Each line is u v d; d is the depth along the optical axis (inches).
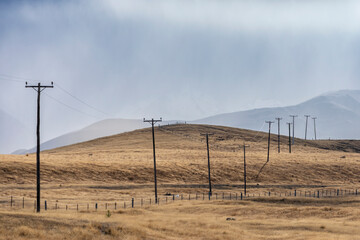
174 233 2128.4
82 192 4773.6
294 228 2455.7
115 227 1994.3
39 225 1813.5
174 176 6550.2
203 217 2896.2
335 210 3137.3
